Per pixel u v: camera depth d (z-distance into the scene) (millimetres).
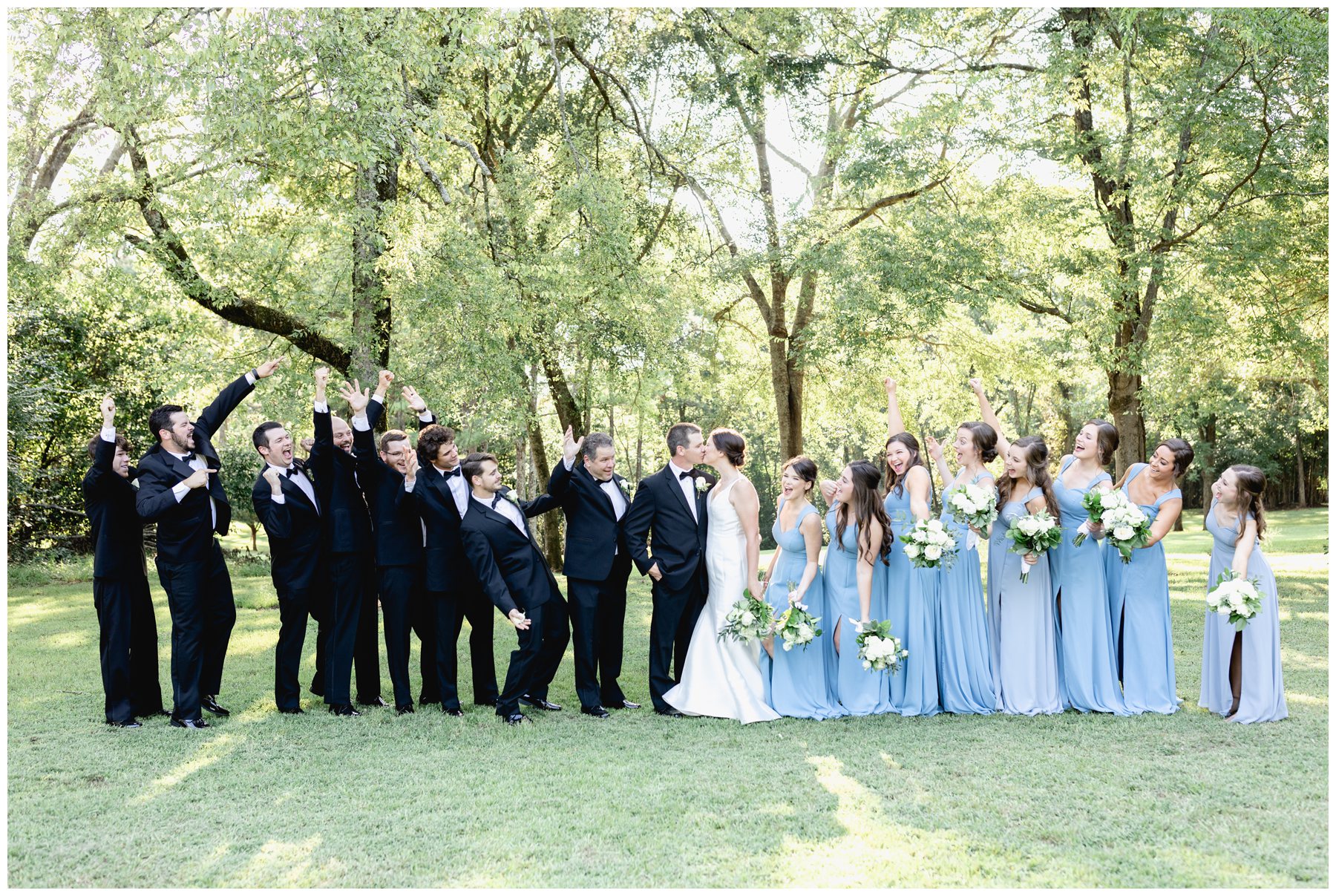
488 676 5918
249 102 8172
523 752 4727
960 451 5805
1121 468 13805
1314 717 5234
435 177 10602
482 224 11438
